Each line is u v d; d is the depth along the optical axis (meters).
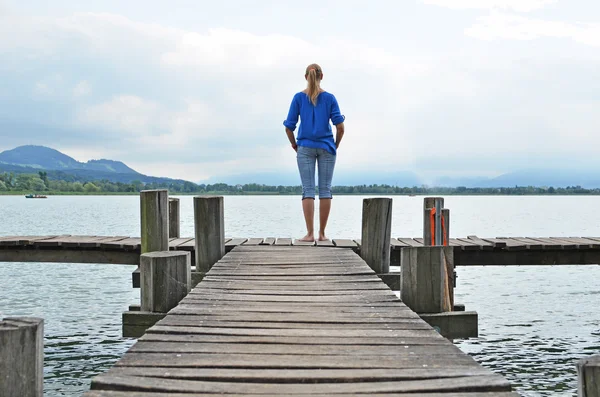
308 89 9.14
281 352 3.86
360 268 7.24
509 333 12.34
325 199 9.44
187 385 3.19
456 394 3.07
